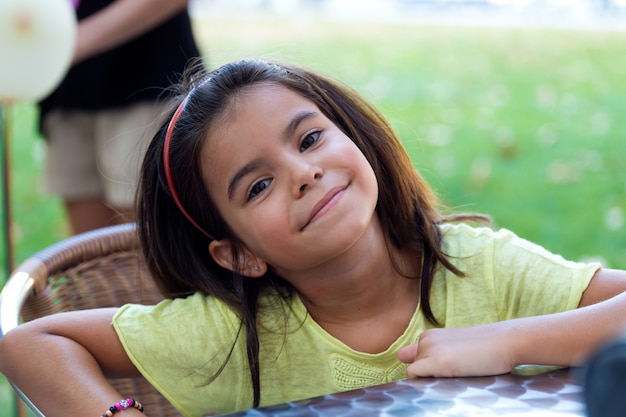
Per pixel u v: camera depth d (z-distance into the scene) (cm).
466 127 576
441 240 133
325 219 114
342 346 128
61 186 265
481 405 86
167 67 244
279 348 129
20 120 620
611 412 54
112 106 246
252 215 119
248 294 129
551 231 391
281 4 1511
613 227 392
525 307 127
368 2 1499
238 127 120
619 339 55
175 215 135
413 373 104
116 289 158
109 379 132
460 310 129
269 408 88
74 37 210
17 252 387
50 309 145
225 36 1018
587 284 123
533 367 107
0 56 195
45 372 112
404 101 657
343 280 126
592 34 1012
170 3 235
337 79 137
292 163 116
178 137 127
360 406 87
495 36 1015
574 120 587
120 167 250
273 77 126
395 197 131
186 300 130
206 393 126
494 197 437
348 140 120
